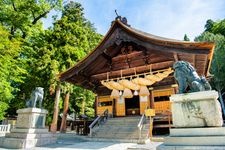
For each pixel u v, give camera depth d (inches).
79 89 1008.9
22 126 432.1
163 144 191.5
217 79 1323.8
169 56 534.0
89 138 538.9
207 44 447.8
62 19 869.2
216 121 184.1
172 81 616.4
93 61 638.5
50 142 446.9
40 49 790.5
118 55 681.0
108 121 615.8
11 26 812.6
